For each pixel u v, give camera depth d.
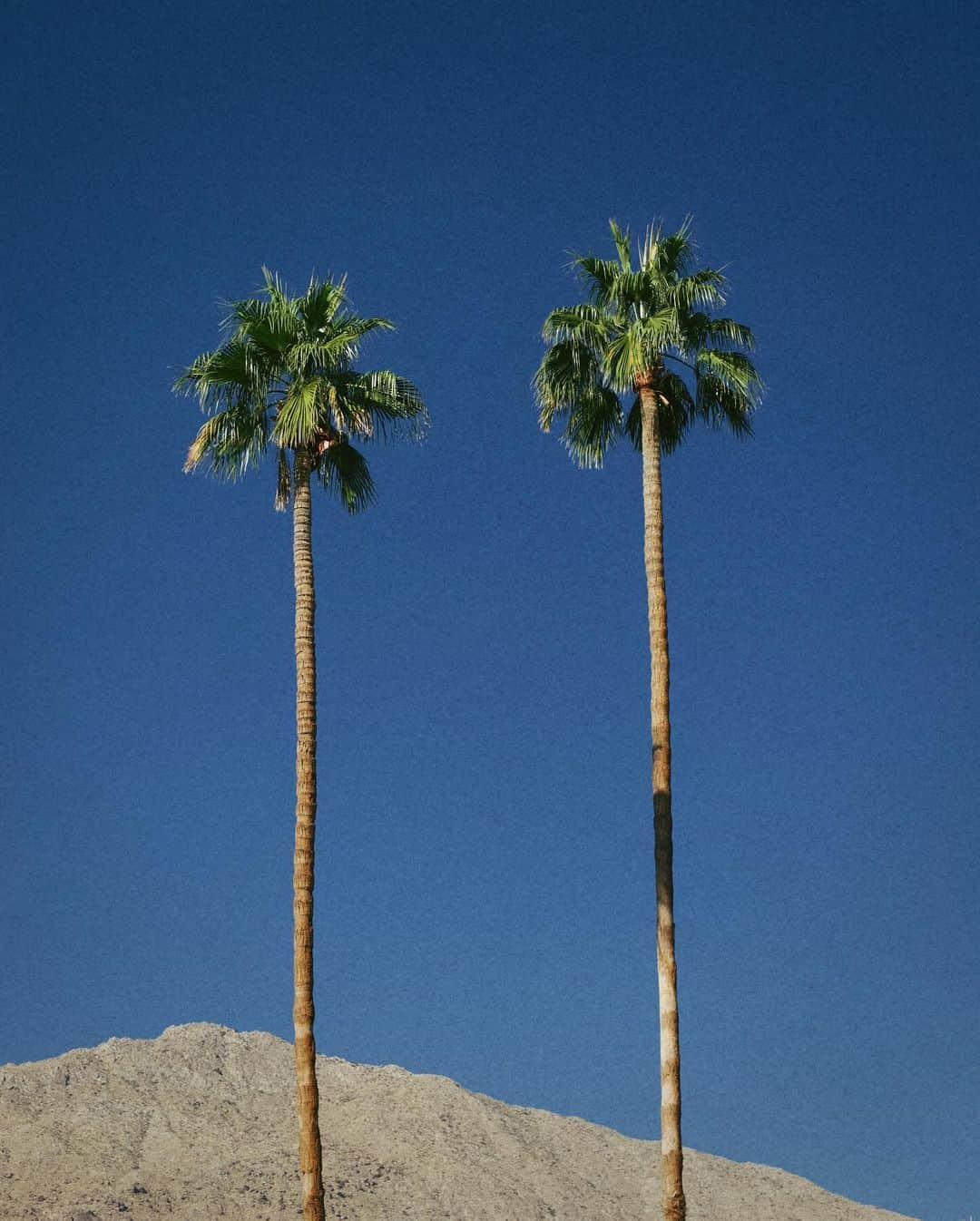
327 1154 102.44
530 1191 99.00
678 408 39.34
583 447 39.91
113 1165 99.88
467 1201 95.00
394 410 37.75
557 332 38.56
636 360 37.22
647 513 36.78
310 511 36.88
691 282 38.44
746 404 38.88
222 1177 98.25
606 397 39.56
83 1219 88.94
